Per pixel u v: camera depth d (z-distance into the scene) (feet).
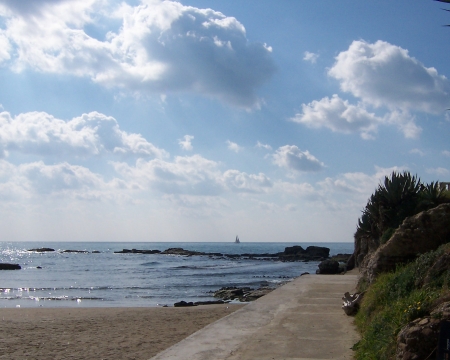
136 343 41.32
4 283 148.66
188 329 49.06
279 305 42.16
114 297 107.55
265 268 239.91
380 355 20.08
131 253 516.32
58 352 37.83
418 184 47.98
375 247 51.19
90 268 240.12
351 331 30.35
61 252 552.00
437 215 34.30
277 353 25.11
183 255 463.42
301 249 383.04
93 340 42.78
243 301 94.07
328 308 40.29
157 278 172.86
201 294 114.42
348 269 108.88
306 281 66.18
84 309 70.64
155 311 66.95
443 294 20.21
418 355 17.48
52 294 114.01
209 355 24.95
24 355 36.88
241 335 29.73
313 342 27.50
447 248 24.95
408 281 25.17
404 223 35.32
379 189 50.93
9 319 57.67
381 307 26.37
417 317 19.77
